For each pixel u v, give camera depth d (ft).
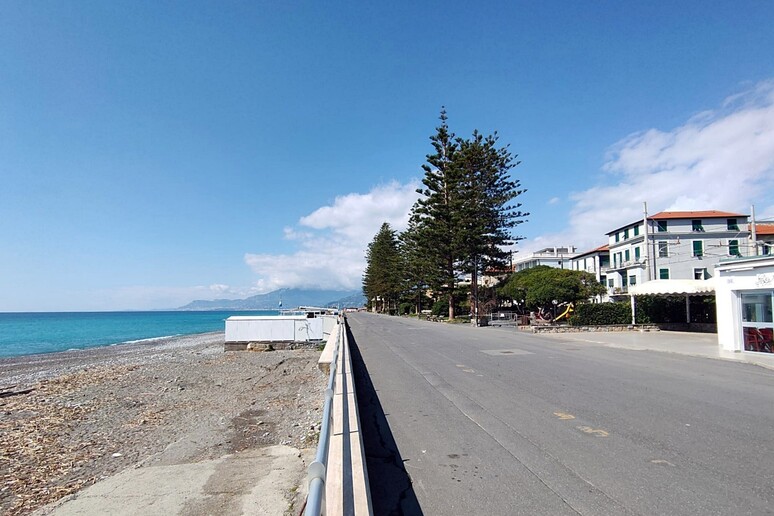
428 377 34.78
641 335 74.69
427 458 16.98
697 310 87.30
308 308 137.80
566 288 113.39
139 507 15.90
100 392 47.37
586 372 35.99
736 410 23.16
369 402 26.58
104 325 290.15
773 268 42.91
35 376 65.98
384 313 298.76
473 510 12.63
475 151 140.56
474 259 138.31
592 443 18.12
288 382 48.03
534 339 69.56
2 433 30.42
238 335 93.76
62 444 27.50
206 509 15.42
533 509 12.55
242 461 20.49
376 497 13.70
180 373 60.95
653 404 24.63
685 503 12.64
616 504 12.69
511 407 24.40
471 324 120.88
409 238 193.36
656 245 166.50
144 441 27.66
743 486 13.74
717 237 165.78
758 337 45.37
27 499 18.81
